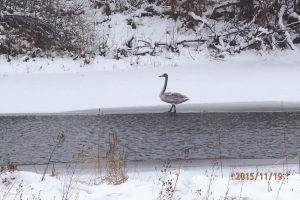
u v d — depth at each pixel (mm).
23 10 37906
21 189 8633
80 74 32344
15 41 36875
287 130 18562
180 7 41219
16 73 33062
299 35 39812
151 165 13914
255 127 19094
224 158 14891
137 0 43406
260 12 39250
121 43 38500
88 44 37344
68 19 38562
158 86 27672
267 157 14898
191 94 25547
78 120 20766
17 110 22750
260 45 37469
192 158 14930
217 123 19875
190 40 38531
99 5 42531
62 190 8789
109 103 23906
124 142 17047
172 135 18047
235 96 24875
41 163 14422
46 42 37531
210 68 33406
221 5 40812
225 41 39156
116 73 32406
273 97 24469
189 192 8695
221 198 8250
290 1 40156
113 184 9758
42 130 19031
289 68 32500
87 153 15273
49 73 33125
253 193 8609
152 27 40781
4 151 15938
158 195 8266
